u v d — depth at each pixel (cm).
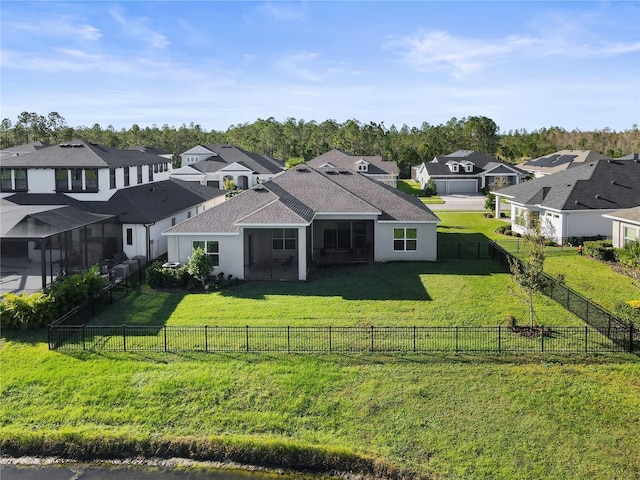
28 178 3478
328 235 3447
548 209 3797
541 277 2520
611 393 1645
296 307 2366
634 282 2134
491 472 1377
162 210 3653
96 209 3366
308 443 1487
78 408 1628
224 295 2578
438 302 2411
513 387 1686
